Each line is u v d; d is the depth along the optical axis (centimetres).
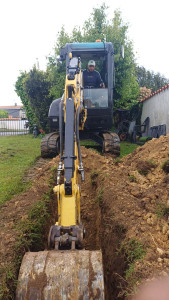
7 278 275
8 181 623
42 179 557
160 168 541
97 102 835
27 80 1627
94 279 251
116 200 426
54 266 259
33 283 250
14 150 1038
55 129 877
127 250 313
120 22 1405
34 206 427
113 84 833
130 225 355
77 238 293
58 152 895
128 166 619
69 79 462
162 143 684
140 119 1592
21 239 342
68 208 324
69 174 334
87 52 803
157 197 408
